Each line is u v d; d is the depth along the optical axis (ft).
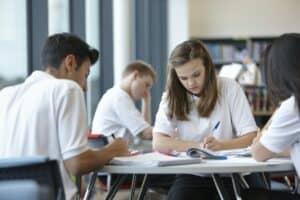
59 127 6.63
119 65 20.74
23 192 4.73
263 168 6.43
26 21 13.28
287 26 28.81
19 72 13.02
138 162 6.70
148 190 10.52
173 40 25.96
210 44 28.09
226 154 7.68
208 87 8.79
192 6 28.81
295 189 8.23
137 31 24.16
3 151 6.70
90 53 7.57
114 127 12.73
